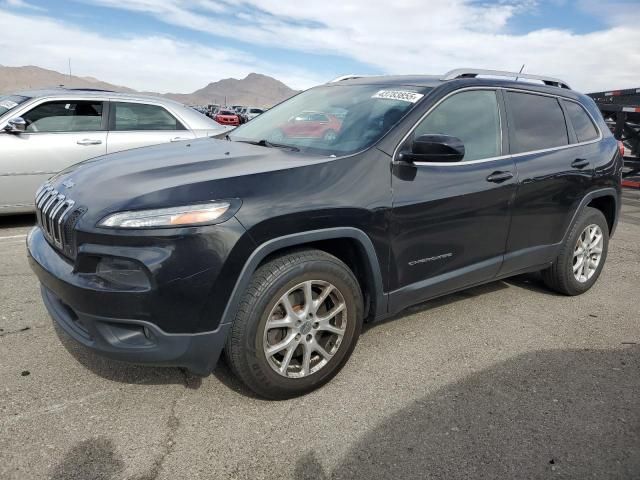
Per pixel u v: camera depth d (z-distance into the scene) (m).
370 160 2.91
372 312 3.06
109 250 2.29
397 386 2.93
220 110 41.53
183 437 2.42
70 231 2.46
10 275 4.39
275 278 2.52
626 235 6.98
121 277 2.32
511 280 4.86
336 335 2.84
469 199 3.30
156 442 2.38
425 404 2.76
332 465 2.28
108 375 2.90
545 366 3.23
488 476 2.25
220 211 2.38
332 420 2.60
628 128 11.01
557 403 2.83
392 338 3.53
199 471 2.21
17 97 6.30
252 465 2.26
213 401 2.71
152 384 2.83
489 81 3.67
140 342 2.39
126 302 2.29
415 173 3.06
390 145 3.00
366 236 2.82
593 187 4.29
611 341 3.63
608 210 4.70
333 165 2.80
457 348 3.43
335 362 2.86
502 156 3.61
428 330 3.69
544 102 4.07
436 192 3.13
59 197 2.73
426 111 3.20
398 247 3.00
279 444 2.40
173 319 2.34
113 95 6.51
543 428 2.60
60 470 2.16
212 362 2.50
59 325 2.66
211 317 2.40
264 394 2.67
